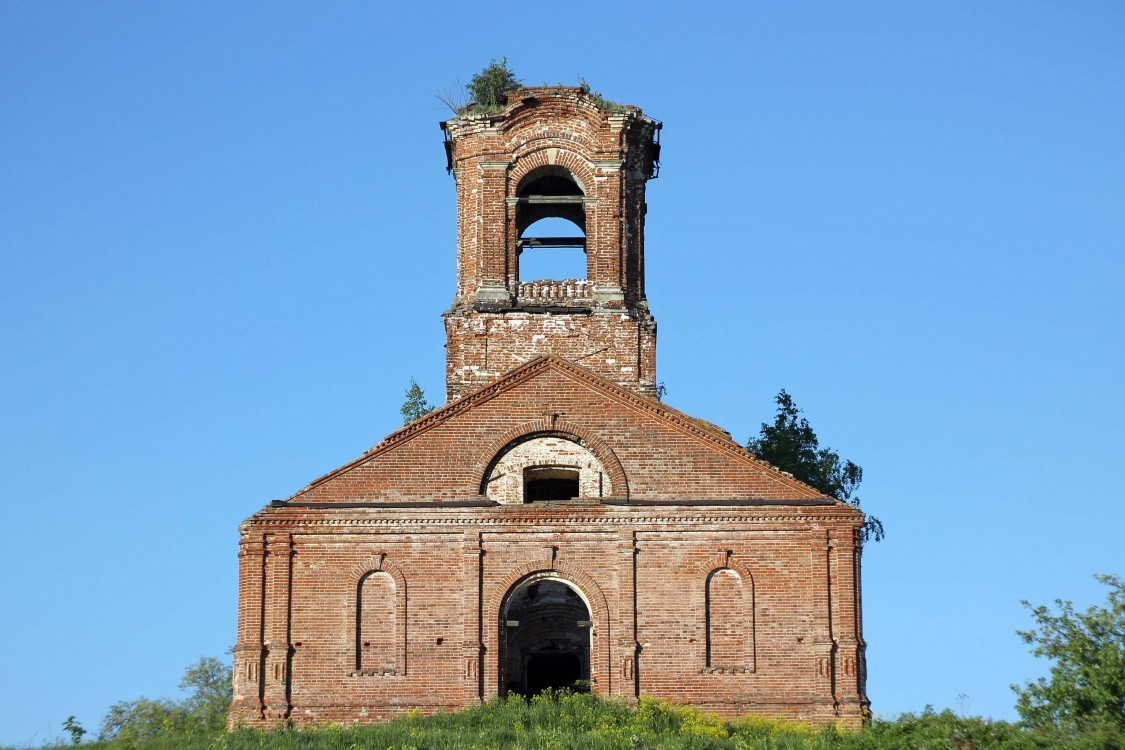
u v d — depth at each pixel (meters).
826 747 45.81
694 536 52.62
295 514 52.41
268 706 51.09
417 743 45.84
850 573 52.22
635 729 47.59
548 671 58.72
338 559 52.28
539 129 59.00
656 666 51.69
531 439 53.94
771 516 52.66
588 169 58.84
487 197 58.53
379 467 53.31
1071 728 43.59
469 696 51.41
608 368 57.09
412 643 51.78
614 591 52.22
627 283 58.41
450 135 59.69
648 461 53.59
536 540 52.56
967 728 44.19
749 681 51.56
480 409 54.00
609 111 58.94
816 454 70.81
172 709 68.19
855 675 51.41
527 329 57.28
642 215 59.72
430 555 52.38
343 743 46.22
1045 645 46.12
